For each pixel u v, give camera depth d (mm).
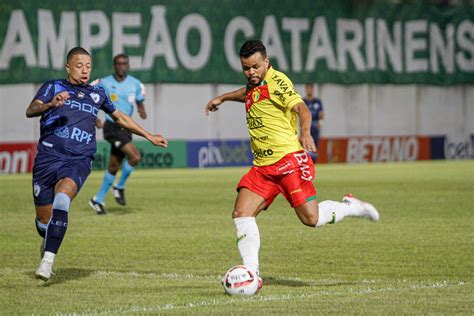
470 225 36156
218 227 35844
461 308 18031
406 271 24250
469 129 105250
